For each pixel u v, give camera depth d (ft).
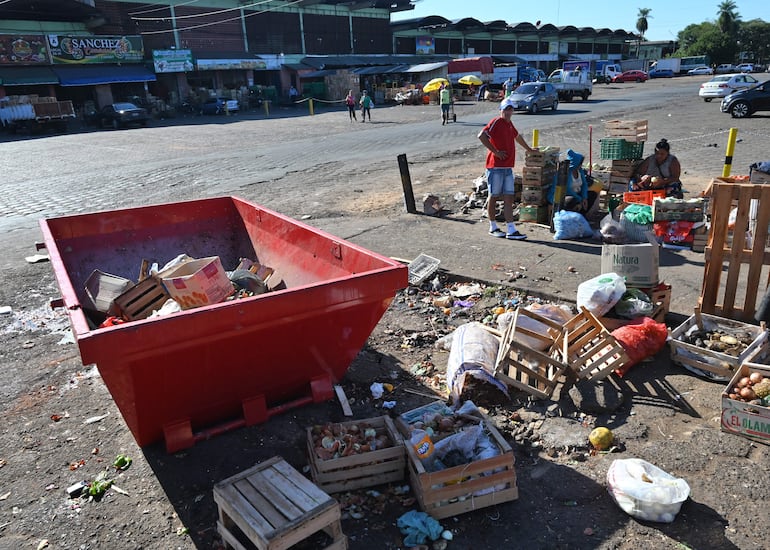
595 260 22.68
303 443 12.53
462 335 15.12
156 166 53.31
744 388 12.13
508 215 26.20
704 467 11.12
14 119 100.58
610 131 29.45
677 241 23.49
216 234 20.17
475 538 9.86
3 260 27.04
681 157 45.06
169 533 10.28
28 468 12.16
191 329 10.30
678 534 9.68
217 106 128.88
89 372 16.28
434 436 11.34
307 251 16.20
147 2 137.69
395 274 12.28
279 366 12.50
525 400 13.76
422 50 205.46
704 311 16.71
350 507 10.70
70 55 126.62
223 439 12.67
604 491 10.79
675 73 241.14
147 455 12.34
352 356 13.69
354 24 181.88
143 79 133.59
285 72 161.27
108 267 18.34
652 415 12.85
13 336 18.83
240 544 9.42
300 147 63.57
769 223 15.14
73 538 10.24
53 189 43.98
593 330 14.48
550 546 9.62
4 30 121.80
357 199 36.27
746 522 9.78
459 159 49.98
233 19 152.56
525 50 245.45
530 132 65.98
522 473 11.41
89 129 107.55
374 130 78.74
